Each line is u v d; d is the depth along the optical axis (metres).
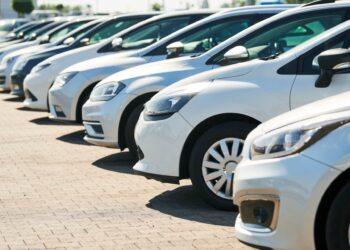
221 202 8.40
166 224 8.03
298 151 5.76
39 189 9.92
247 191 6.00
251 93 8.20
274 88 8.14
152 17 15.89
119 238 7.56
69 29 23.81
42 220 8.32
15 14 83.38
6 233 7.82
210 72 8.58
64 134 15.09
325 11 9.51
